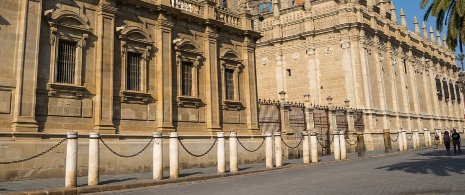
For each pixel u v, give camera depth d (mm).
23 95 16688
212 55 25906
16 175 15992
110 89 19859
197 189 14102
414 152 34812
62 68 18516
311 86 45094
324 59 44531
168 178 16922
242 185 14914
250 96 28344
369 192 11727
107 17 20188
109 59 20062
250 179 17281
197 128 24438
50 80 17844
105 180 16188
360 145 30953
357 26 42469
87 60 19375
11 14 16969
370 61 44000
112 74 20016
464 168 18047
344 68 42750
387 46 48438
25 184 14672
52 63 17953
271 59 49219
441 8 19547
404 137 39375
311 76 45219
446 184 13016
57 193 12844
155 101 22250
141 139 20812
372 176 16172
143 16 22234
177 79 23594
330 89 43688
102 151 18812
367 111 41500
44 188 13484
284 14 50531
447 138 30484
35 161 16609
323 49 44750
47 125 17516
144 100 21562
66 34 18625
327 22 44938
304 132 25750
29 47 17109
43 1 17906
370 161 25672
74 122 18516
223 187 14469
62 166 17516
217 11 26984
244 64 28609
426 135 46656
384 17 48844
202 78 25344
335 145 28609
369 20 45531
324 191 12273
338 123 37781
